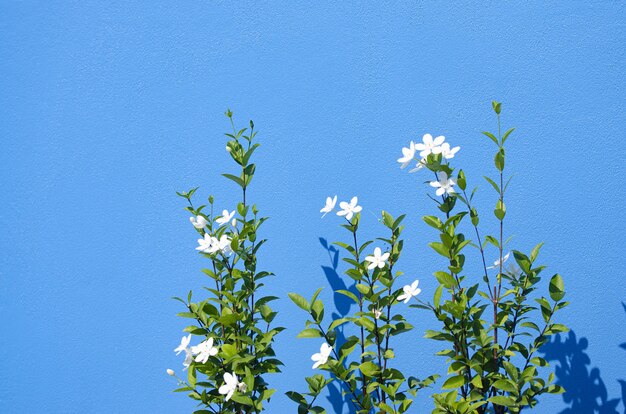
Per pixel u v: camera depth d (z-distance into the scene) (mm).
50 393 2484
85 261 2498
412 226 2412
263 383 2156
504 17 2398
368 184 2432
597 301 2352
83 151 2516
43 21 2531
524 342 2361
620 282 2346
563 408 2355
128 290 2484
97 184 2510
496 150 2393
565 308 2361
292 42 2469
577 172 2371
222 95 2484
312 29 2463
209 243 2080
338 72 2451
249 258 2197
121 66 2514
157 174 2496
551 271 2369
